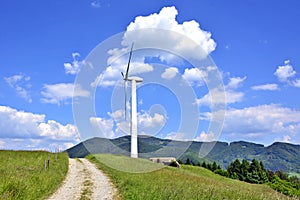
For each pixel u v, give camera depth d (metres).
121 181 21.62
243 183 51.75
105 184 22.06
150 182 20.38
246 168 84.56
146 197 15.52
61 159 36.22
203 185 22.44
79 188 20.42
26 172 21.05
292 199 19.55
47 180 19.77
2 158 29.42
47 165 27.27
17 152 36.53
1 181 15.88
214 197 16.05
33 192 15.88
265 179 82.94
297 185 69.19
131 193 17.06
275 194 20.23
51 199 16.75
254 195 18.11
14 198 14.09
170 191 16.50
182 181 23.80
